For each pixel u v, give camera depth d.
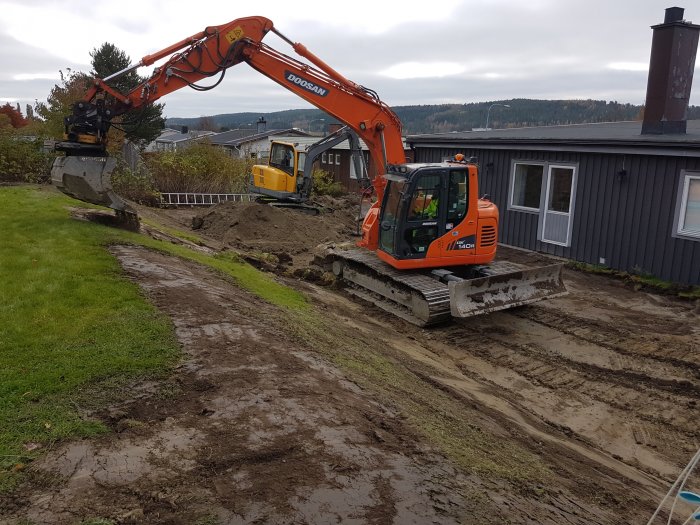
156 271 7.87
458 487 3.87
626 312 10.57
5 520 3.09
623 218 13.03
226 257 11.53
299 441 4.08
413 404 5.54
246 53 10.55
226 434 4.09
